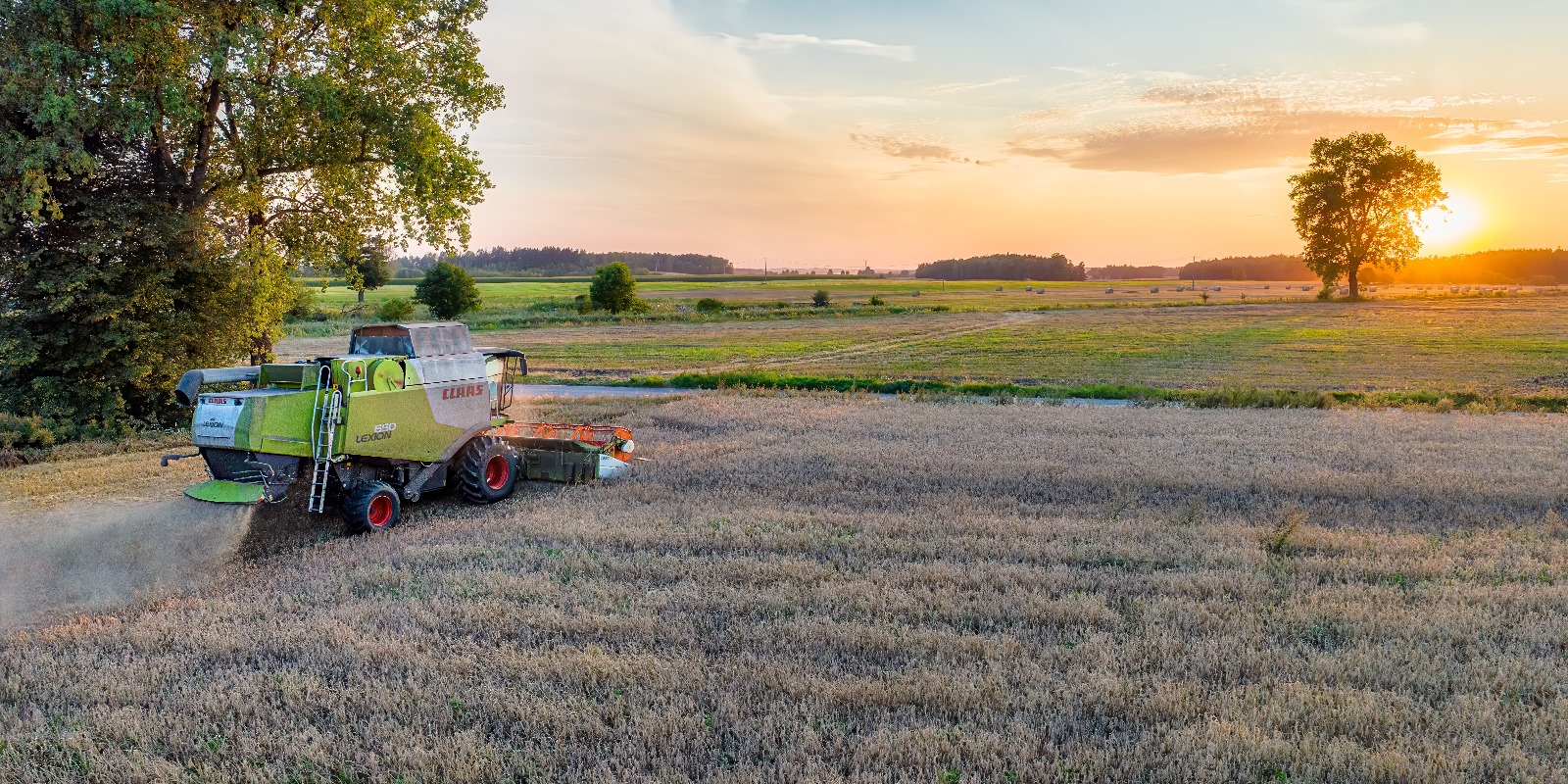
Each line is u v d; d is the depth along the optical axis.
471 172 23.91
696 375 34.44
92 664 7.14
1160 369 38.38
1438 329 58.12
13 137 18.17
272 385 11.31
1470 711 6.02
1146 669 6.79
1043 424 21.39
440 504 13.05
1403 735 5.75
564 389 32.75
